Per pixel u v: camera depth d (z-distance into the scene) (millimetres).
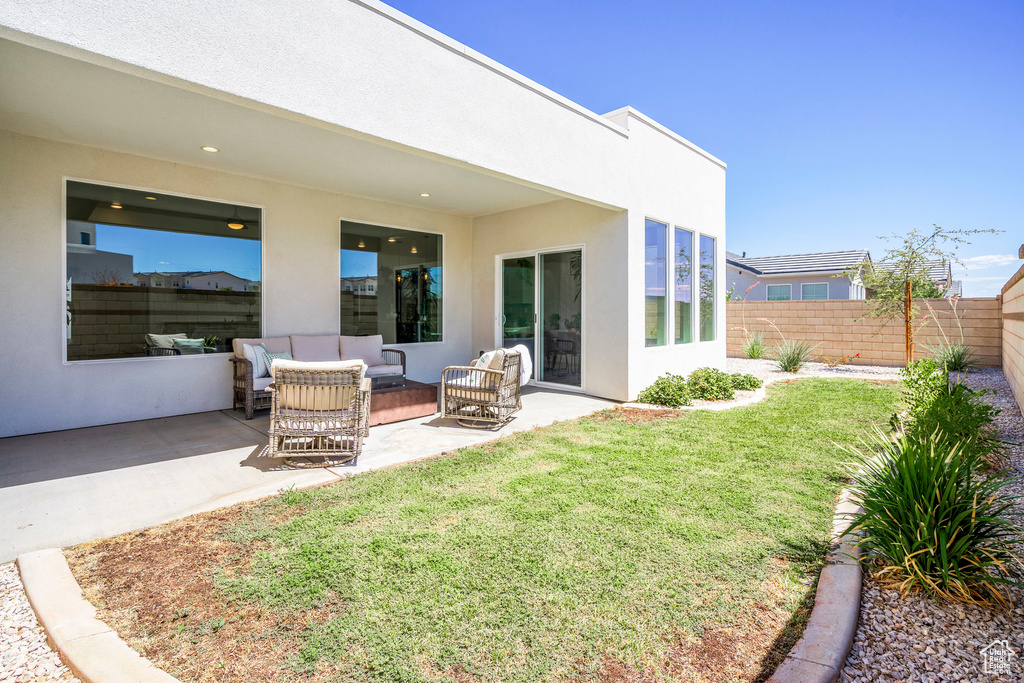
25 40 2660
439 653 1879
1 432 4969
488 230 9242
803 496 3480
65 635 1931
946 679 1753
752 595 2283
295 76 3695
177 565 2541
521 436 5211
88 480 3789
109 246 5594
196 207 6238
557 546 2738
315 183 7016
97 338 5527
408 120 4453
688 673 1786
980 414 3932
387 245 8258
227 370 6500
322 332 7461
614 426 5664
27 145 5059
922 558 2309
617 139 6926
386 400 5746
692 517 3129
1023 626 2055
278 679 1754
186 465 4180
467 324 9562
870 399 7254
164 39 3082
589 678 1757
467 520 3084
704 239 9320
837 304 11984
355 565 2525
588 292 7609
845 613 2064
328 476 3941
